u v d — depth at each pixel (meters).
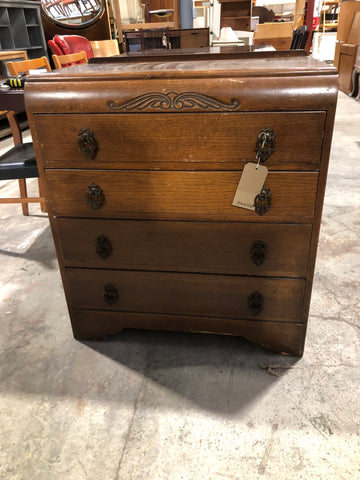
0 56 4.73
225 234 1.30
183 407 1.31
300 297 1.37
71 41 3.07
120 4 6.58
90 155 1.22
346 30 6.73
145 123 1.16
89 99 1.15
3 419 1.29
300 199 1.20
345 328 1.64
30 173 1.98
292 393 1.35
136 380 1.43
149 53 2.16
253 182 1.19
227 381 1.41
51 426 1.26
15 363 1.52
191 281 1.41
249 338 1.49
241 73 1.10
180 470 1.11
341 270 2.05
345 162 3.63
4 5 5.29
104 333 1.60
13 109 1.78
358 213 2.66
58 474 1.11
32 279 2.08
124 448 1.18
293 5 9.91
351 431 1.20
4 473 1.12
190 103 1.11
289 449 1.16
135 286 1.46
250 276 1.36
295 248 1.28
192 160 1.19
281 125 1.10
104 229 1.36
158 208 1.29
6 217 2.83
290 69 1.08
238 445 1.17
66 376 1.45
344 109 5.59
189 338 1.63
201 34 4.14
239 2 4.89
